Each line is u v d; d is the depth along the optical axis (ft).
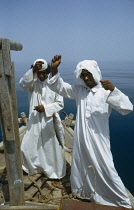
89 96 10.54
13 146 7.91
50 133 12.57
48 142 12.65
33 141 12.71
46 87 12.84
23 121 22.82
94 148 10.28
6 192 11.27
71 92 11.31
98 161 10.27
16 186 8.35
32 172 12.84
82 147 10.59
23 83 12.51
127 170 30.14
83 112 10.57
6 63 6.70
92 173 10.46
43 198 10.91
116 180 10.01
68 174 13.55
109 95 9.95
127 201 10.09
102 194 10.46
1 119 7.52
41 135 12.72
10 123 7.16
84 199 10.90
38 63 11.80
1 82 6.82
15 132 7.94
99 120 10.32
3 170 13.66
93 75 10.16
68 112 62.80
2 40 6.55
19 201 8.46
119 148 38.93
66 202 7.03
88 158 10.46
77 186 10.87
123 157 34.78
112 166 10.11
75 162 10.81
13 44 7.65
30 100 13.41
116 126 52.39
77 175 10.83
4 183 12.16
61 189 11.96
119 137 45.03
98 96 10.42
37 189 11.62
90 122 10.34
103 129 10.40
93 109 10.32
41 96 12.97
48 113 12.40
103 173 10.23
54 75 10.71
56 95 13.08
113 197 10.30
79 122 10.70
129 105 10.04
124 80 224.33
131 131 48.49
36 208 8.06
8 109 7.03
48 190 11.64
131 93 109.19
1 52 6.66
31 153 12.69
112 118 59.57
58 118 12.08
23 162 13.00
